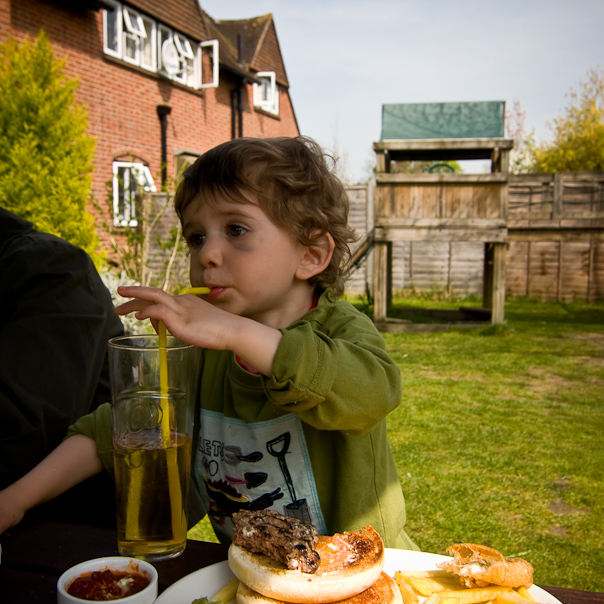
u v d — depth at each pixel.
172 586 0.81
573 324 9.70
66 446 1.16
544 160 19.95
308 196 1.17
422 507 3.15
